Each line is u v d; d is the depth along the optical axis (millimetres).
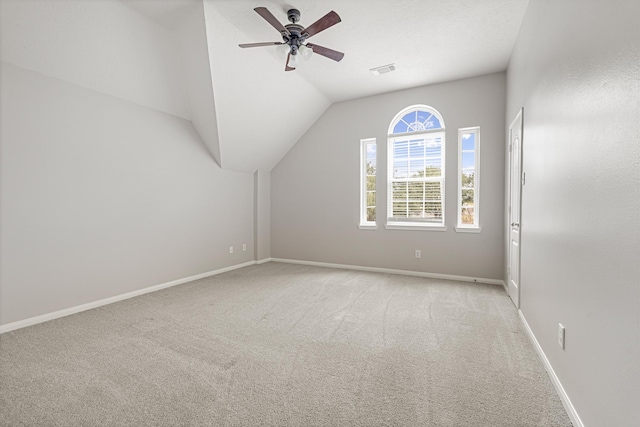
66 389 1716
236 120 4109
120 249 3375
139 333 2482
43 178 2736
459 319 2781
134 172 3514
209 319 2789
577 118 1518
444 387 1743
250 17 2875
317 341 2342
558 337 1723
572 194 1565
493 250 4027
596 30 1323
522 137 2770
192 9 2768
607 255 1192
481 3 2648
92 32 2691
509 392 1695
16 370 1915
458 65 3791
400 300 3346
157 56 3250
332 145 5141
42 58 2629
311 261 5379
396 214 4723
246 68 3529
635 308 997
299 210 5477
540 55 2203
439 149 4422
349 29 3047
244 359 2064
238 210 5141
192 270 4293
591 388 1304
